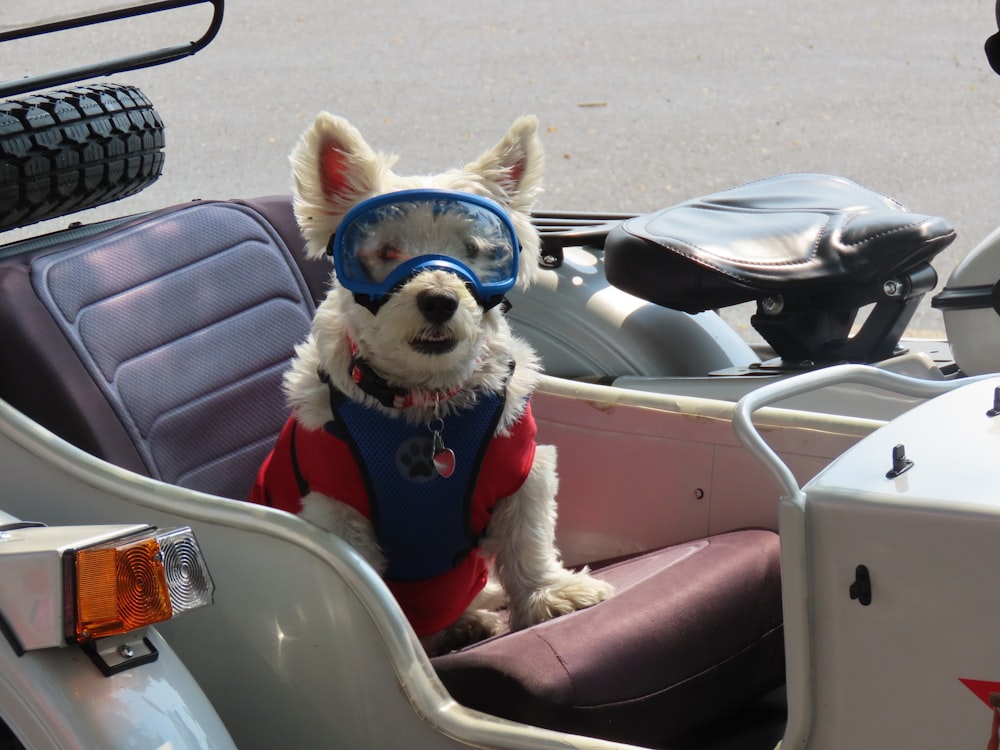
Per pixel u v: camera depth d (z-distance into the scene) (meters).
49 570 1.53
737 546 2.33
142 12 2.41
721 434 2.52
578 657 1.92
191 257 2.46
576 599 2.32
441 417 2.22
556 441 2.72
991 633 1.36
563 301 3.41
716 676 2.12
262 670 1.83
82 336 2.20
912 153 8.64
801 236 3.14
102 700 1.55
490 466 2.27
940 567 1.38
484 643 2.07
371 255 2.12
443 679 1.91
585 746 1.61
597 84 10.53
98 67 2.21
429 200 2.12
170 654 1.67
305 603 1.78
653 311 3.42
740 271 3.04
